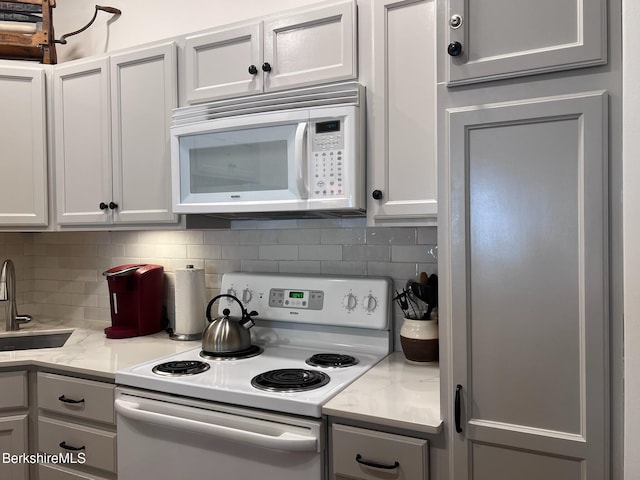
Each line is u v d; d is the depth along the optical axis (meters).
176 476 1.64
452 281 1.30
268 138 1.80
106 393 1.81
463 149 1.28
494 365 1.26
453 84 1.29
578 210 1.16
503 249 1.24
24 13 2.37
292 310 2.09
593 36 1.14
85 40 2.66
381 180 1.70
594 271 1.14
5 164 2.28
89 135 2.26
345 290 2.01
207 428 1.52
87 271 2.74
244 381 1.65
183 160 1.97
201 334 2.35
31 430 2.02
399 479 1.36
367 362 1.87
